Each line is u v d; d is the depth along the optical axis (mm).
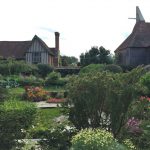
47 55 77688
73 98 11727
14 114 11570
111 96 11492
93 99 11570
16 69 63656
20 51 79125
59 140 11469
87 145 9297
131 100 11617
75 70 68562
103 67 54125
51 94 40812
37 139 13234
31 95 38750
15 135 11641
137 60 68000
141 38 68938
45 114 23172
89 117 11727
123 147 9852
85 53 78688
